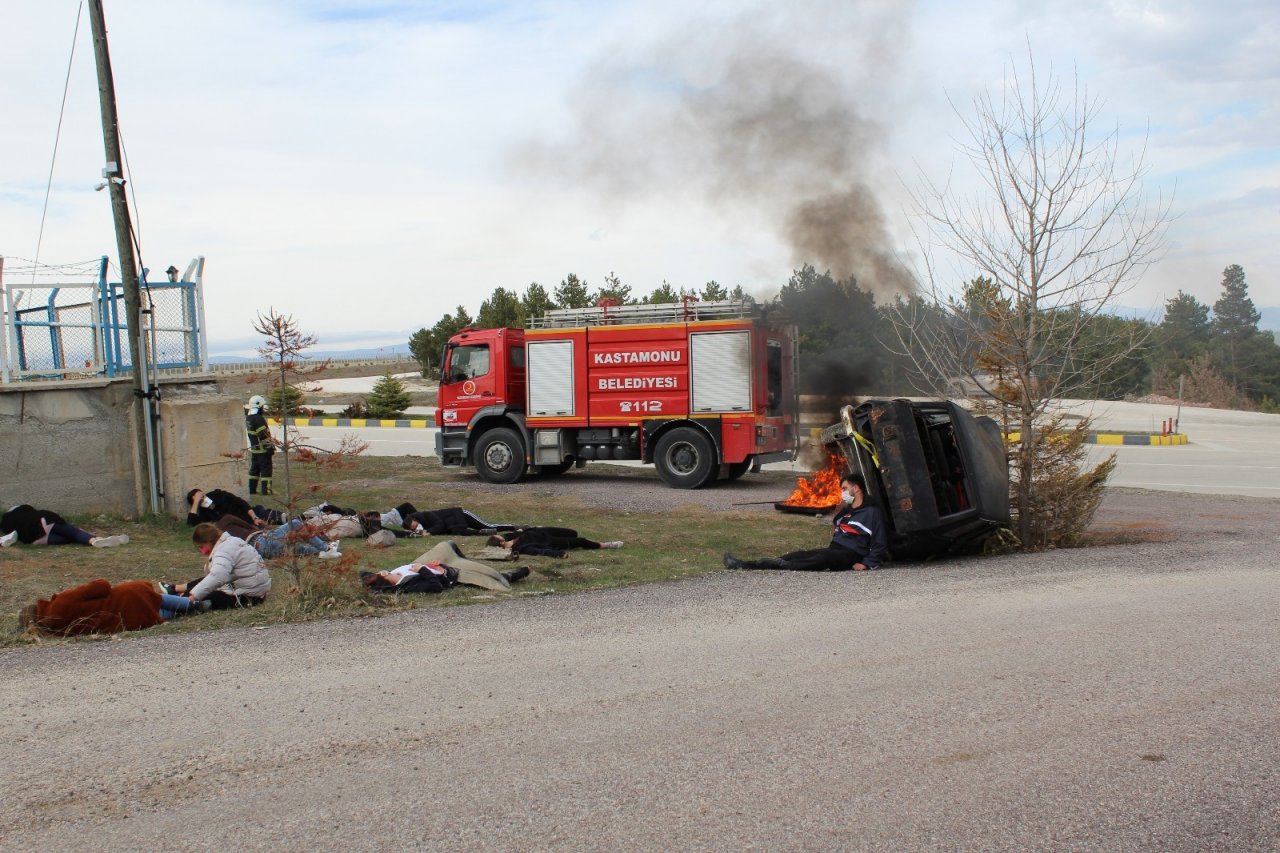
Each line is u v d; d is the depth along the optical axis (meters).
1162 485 18.89
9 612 7.85
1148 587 8.54
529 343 18.67
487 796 4.29
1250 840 3.92
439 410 19.36
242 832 3.97
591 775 4.50
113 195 12.52
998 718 5.22
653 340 18.02
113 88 12.49
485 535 12.45
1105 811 4.15
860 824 4.03
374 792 4.33
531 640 6.88
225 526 10.74
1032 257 11.15
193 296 14.02
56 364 13.64
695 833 3.94
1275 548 10.77
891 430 10.24
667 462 17.95
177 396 13.41
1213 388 55.22
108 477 12.77
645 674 6.02
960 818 4.08
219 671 6.16
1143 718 5.22
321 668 6.21
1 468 11.88
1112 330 11.51
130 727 5.14
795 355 18.47
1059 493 11.38
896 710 5.34
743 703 5.47
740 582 9.16
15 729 5.12
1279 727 5.09
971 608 7.78
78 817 4.10
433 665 6.26
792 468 21.86
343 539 11.98
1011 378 11.55
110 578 9.35
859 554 10.01
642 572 9.81
